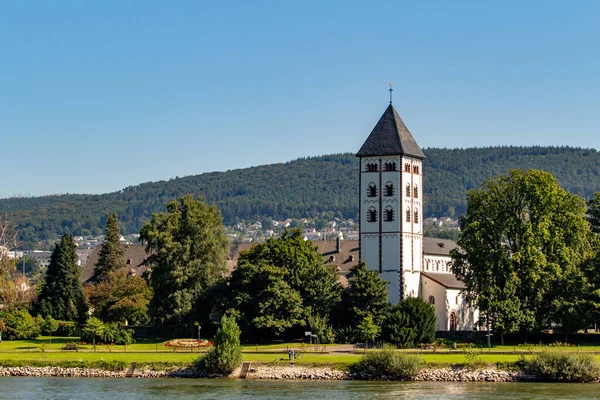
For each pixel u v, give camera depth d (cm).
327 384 14725
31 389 14388
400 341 18488
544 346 18125
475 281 19575
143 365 16112
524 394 13425
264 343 19800
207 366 15775
